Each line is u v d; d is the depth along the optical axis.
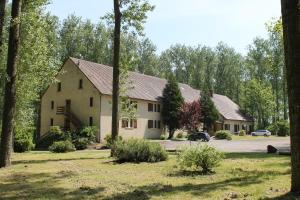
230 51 105.25
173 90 59.88
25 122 32.38
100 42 79.88
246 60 94.88
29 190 11.93
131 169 16.14
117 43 21.97
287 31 9.83
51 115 54.53
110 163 18.62
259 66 88.50
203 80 104.94
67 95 53.06
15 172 15.95
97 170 16.05
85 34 78.81
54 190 11.84
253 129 88.94
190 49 106.81
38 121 59.22
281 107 87.88
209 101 63.84
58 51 72.69
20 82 28.11
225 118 75.31
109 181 13.14
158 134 59.75
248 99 90.94
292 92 9.77
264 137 64.25
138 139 19.72
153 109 59.00
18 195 11.20
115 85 22.02
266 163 16.80
